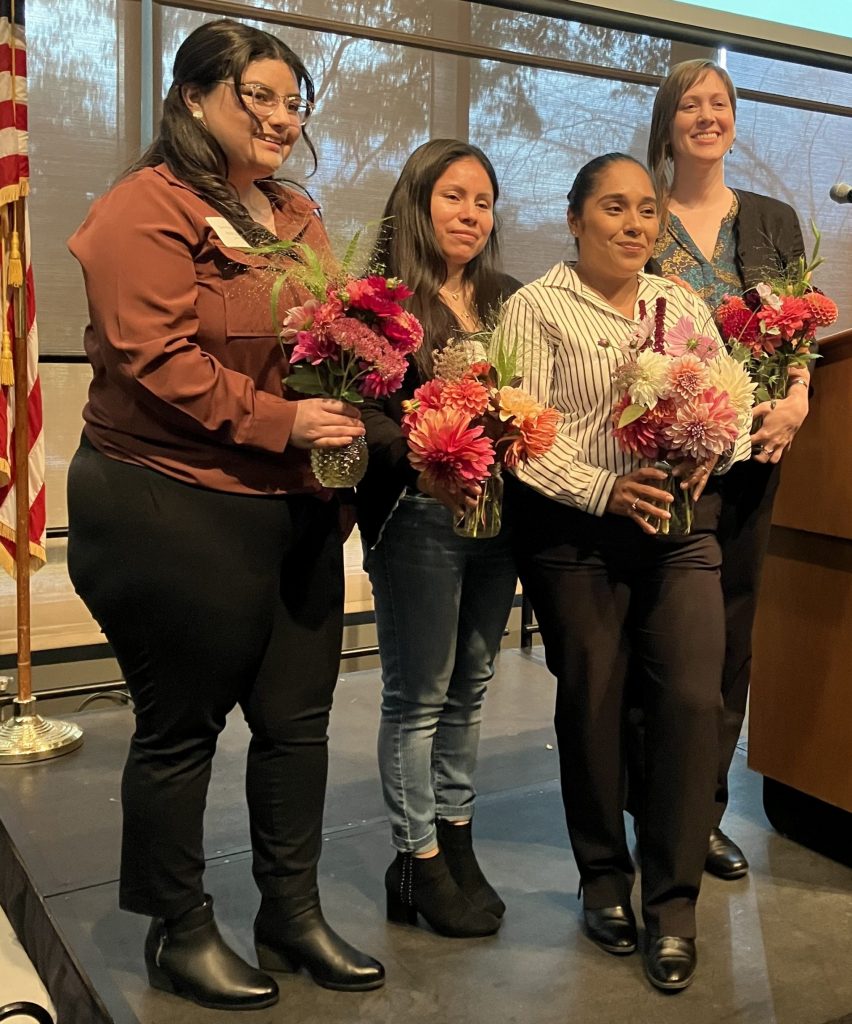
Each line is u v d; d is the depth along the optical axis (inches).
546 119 149.4
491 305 76.6
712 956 74.6
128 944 74.7
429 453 63.2
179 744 66.1
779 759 92.2
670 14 135.8
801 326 78.4
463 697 77.7
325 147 136.9
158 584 61.9
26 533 116.0
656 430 66.5
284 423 61.1
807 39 146.7
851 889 84.7
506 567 76.4
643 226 70.7
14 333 113.3
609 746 74.8
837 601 86.0
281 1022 66.1
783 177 163.3
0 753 112.4
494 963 73.0
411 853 76.5
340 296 61.1
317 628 68.9
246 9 127.7
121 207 59.7
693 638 71.8
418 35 137.8
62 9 123.4
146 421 61.8
